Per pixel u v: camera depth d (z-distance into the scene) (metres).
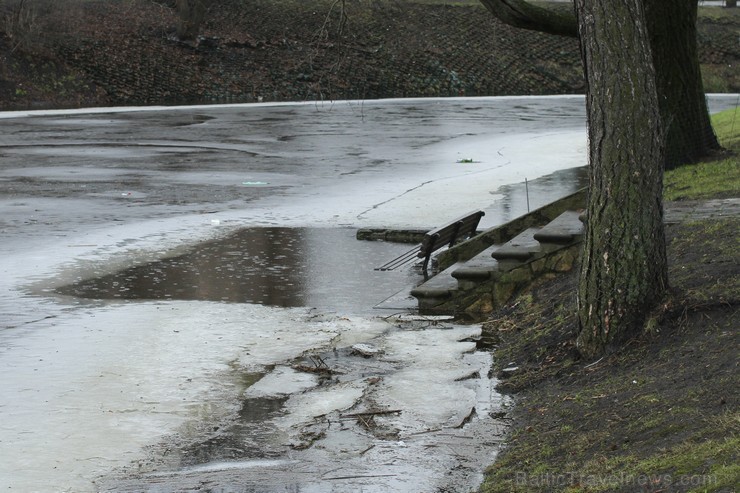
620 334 8.69
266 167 27.84
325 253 15.76
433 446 7.52
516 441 7.41
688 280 9.33
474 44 68.50
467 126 41.84
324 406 8.52
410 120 45.19
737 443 5.80
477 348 10.26
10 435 7.83
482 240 13.94
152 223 18.56
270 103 55.69
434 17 69.19
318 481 6.91
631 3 8.58
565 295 10.80
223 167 27.91
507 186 22.66
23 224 18.39
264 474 7.05
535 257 11.66
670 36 18.34
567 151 31.00
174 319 11.64
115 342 10.63
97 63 58.53
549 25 17.50
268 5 67.06
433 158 29.70
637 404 7.23
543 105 55.56
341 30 16.92
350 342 10.59
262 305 12.37
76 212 19.86
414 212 19.28
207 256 15.52
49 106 54.06
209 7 65.44
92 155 31.00
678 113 18.50
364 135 37.81
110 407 8.52
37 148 33.12
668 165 18.56
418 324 11.35
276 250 16.02
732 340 7.84
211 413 8.39
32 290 13.19
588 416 7.39
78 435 7.85
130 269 14.54
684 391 7.14
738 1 80.44
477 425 7.96
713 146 19.20
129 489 6.79
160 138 36.78
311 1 68.62
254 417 8.28
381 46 65.44
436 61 66.12
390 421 8.10
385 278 13.95
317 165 28.23
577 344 8.97
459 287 11.78
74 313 11.95
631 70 8.62
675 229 11.70
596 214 8.82
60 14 59.88
